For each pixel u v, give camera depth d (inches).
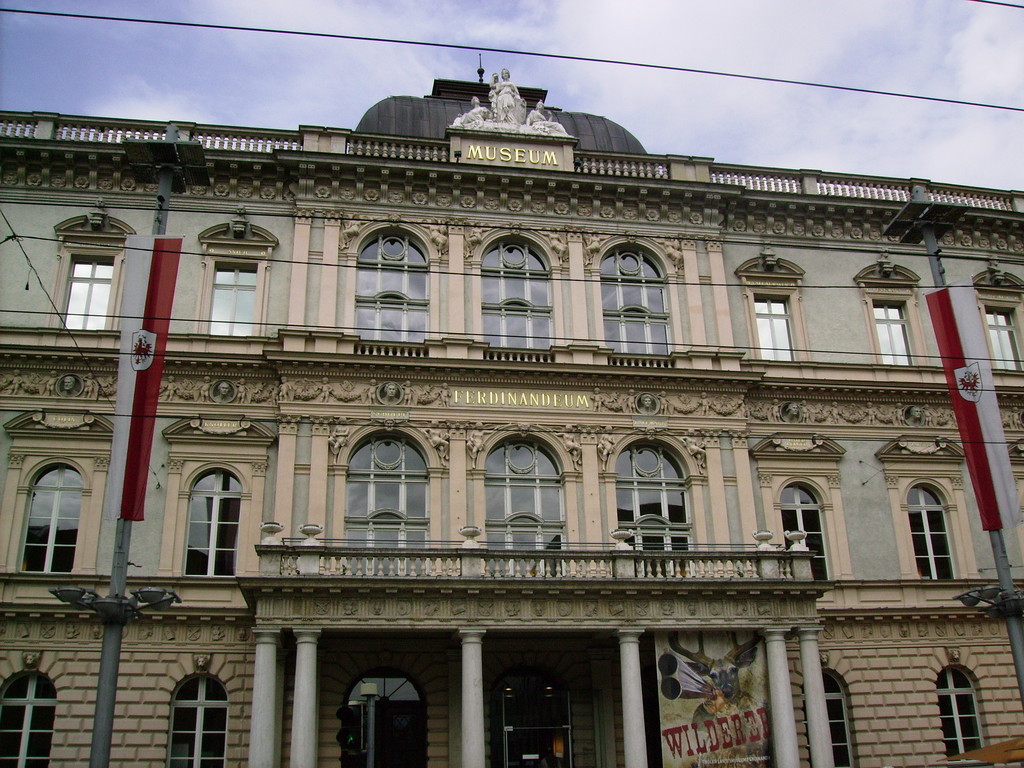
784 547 1161.4
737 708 972.6
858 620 1156.5
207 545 1080.8
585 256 1283.2
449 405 1150.3
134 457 781.9
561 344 1224.8
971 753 830.5
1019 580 1228.5
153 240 845.8
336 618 927.7
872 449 1253.7
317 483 1091.3
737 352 1254.3
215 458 1102.4
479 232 1269.7
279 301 1194.6
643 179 1305.4
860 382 1262.3
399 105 1422.2
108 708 690.8
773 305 1338.6
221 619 1035.3
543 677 1083.3
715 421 1205.7
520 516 1133.7
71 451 1084.5
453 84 1509.6
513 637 1050.1
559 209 1301.7
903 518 1228.5
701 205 1332.4
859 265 1375.5
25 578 1023.6
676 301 1283.2
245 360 1126.4
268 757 877.2
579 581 964.6
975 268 1416.1
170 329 1160.2
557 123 1352.1
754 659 994.1
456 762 1008.2
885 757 1106.1
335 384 1137.4
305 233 1220.5
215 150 1214.9
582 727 1057.5
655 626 975.6
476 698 927.0
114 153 1195.9
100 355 1105.4
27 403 1089.4
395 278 1241.4
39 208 1187.3
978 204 1457.9
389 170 1247.5
